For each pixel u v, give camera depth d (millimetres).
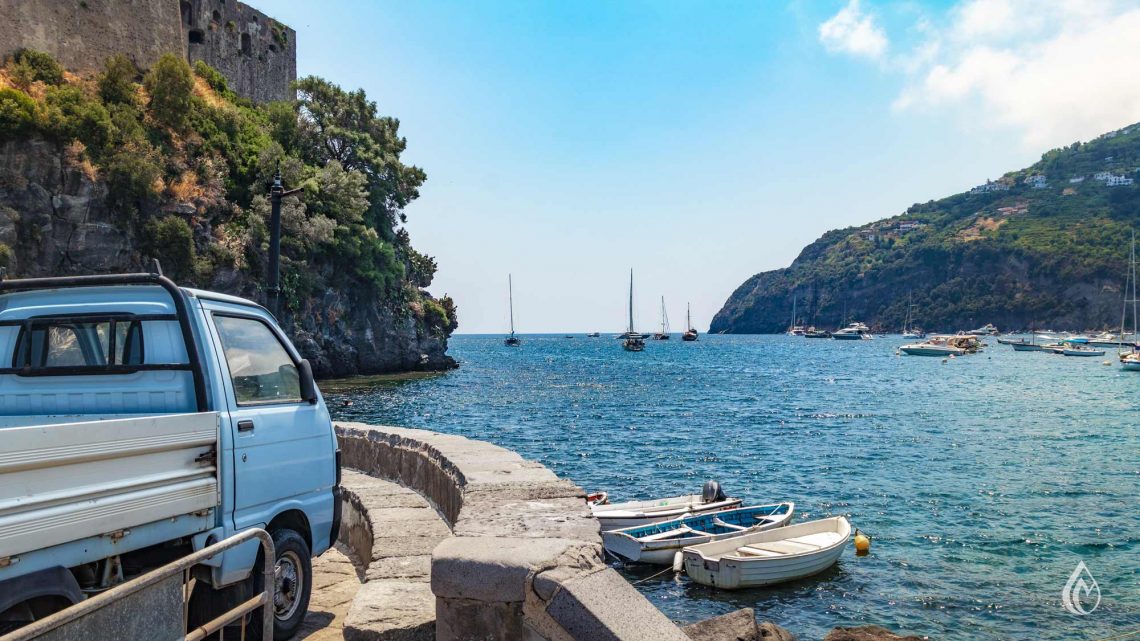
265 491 4949
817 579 17844
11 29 57656
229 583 4543
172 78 63344
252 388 5184
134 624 3074
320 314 72688
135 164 54844
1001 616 15625
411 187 87500
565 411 55625
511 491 5492
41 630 2607
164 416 4066
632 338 175875
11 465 3162
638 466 33469
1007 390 75375
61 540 3395
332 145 81688
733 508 21516
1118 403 62031
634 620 3500
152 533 3975
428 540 6371
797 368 112500
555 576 3709
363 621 4531
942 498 26562
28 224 50250
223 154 68375
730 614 10141
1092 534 21703
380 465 9688
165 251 56219
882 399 65812
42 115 51406
